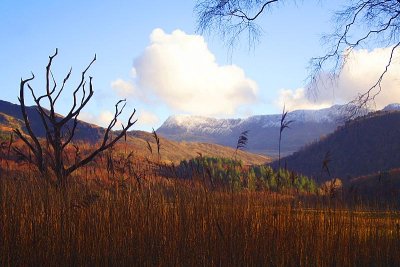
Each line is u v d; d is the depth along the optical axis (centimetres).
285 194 539
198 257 468
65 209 450
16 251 421
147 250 463
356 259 568
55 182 508
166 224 477
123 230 463
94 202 471
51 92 605
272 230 506
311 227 529
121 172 512
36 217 437
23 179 486
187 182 511
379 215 598
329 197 564
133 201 481
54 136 594
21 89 591
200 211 484
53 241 436
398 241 592
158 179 514
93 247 449
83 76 630
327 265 529
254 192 525
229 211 491
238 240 483
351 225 566
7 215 423
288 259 505
